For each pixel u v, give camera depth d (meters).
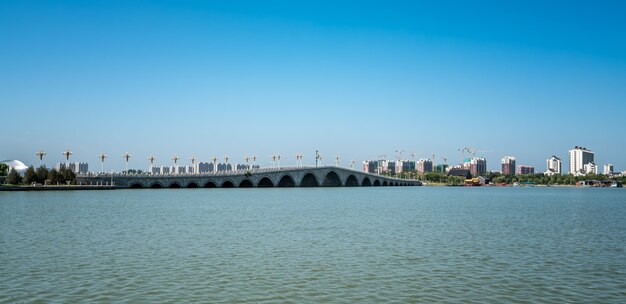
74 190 187.38
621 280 35.62
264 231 62.72
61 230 62.25
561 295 31.78
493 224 73.12
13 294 31.36
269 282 34.81
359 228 66.69
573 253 46.53
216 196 161.88
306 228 66.38
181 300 30.53
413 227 68.25
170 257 43.66
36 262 41.03
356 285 34.12
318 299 30.94
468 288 33.34
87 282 34.44
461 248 49.22
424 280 35.47
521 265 40.69
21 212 87.81
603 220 80.94
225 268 39.16
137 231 61.91
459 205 124.69
